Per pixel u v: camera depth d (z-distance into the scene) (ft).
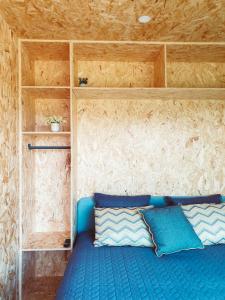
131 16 6.72
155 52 8.73
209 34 7.74
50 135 8.98
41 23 7.04
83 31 7.50
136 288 4.67
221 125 9.48
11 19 6.82
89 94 8.64
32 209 8.87
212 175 9.40
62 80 9.23
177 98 9.29
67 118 9.27
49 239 8.26
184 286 4.75
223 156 9.45
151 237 6.99
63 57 9.05
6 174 6.80
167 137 9.37
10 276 6.91
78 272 5.37
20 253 7.55
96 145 9.24
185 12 6.55
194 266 5.65
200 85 9.52
